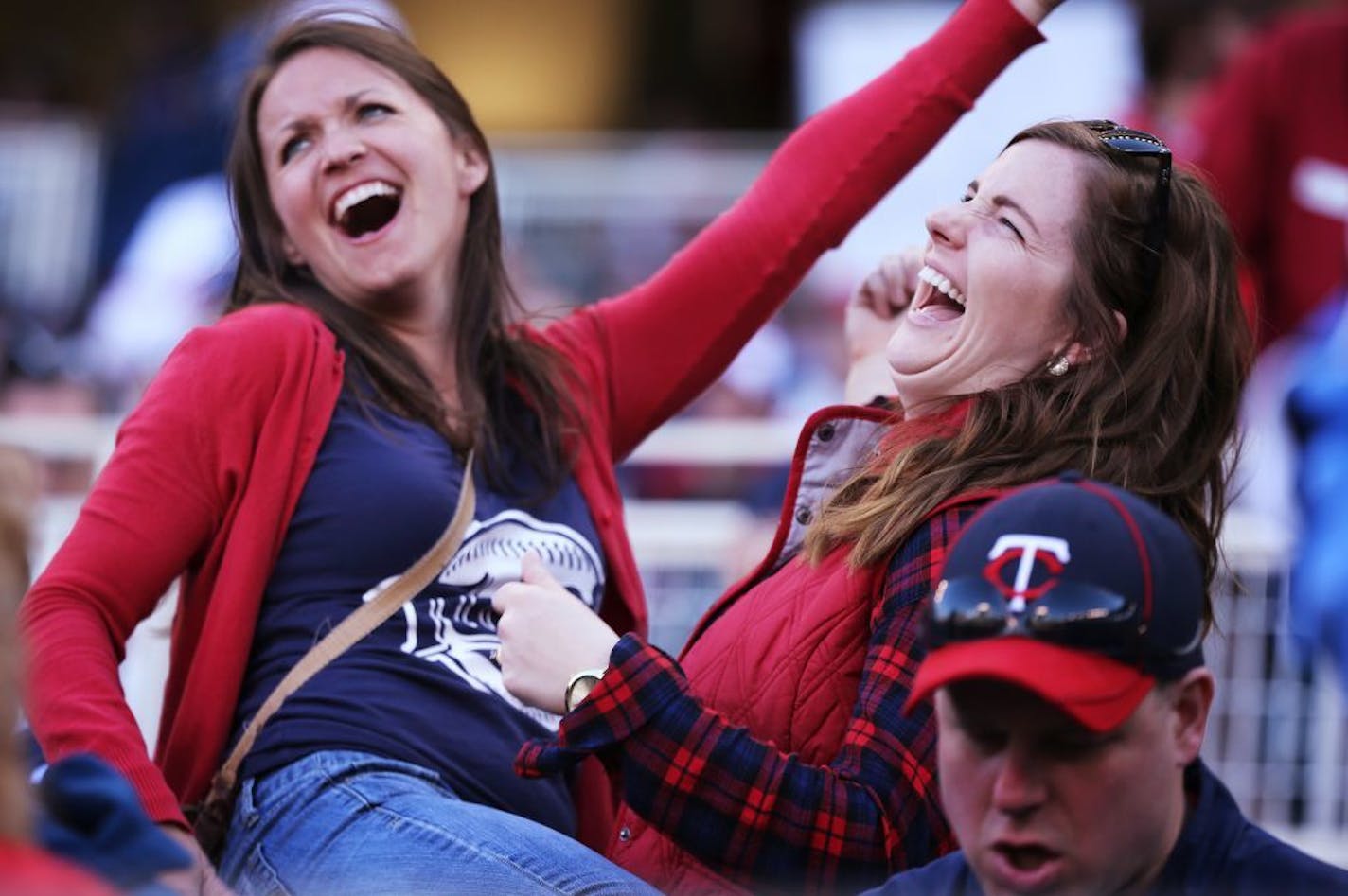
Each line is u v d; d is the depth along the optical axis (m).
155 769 10.93
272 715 11.50
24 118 36.91
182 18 36.38
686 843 9.98
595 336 13.49
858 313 13.56
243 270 13.17
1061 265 11.06
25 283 33.62
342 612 11.71
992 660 8.09
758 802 9.89
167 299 30.42
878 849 9.95
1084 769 8.19
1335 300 22.52
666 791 9.95
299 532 11.81
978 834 8.32
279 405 11.87
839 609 10.74
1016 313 11.06
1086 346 11.07
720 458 23.45
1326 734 20.70
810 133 13.79
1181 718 8.45
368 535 11.79
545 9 42.91
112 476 11.62
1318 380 20.73
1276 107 22.58
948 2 37.78
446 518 11.94
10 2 43.25
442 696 11.62
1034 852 8.27
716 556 21.77
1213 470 11.25
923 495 10.66
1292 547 20.80
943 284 11.34
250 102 13.03
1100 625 8.08
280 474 11.77
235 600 11.59
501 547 12.17
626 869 11.20
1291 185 22.61
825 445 11.82
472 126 13.18
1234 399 11.23
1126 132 11.35
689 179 30.16
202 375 11.84
